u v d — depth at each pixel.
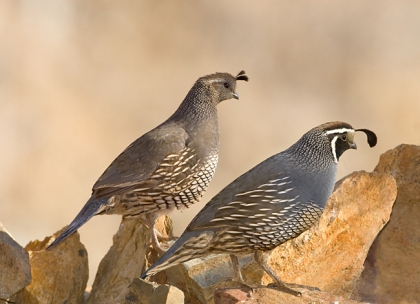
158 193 8.99
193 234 7.36
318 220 7.67
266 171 7.55
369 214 7.84
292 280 7.70
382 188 7.89
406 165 8.23
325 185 7.59
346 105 21.80
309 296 7.09
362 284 8.07
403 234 8.13
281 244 7.62
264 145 19.59
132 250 7.98
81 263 7.89
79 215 8.82
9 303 7.62
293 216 7.43
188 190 9.17
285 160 7.67
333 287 7.77
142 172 8.94
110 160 18.75
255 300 6.96
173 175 9.02
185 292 7.77
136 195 8.95
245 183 7.50
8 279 7.46
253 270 7.68
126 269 7.88
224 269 7.58
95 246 15.08
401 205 8.21
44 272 7.73
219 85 9.48
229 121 20.12
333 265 7.77
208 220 7.36
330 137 7.70
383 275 8.09
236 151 19.14
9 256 7.47
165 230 9.44
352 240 7.79
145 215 9.06
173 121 9.42
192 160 9.11
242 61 23.23
